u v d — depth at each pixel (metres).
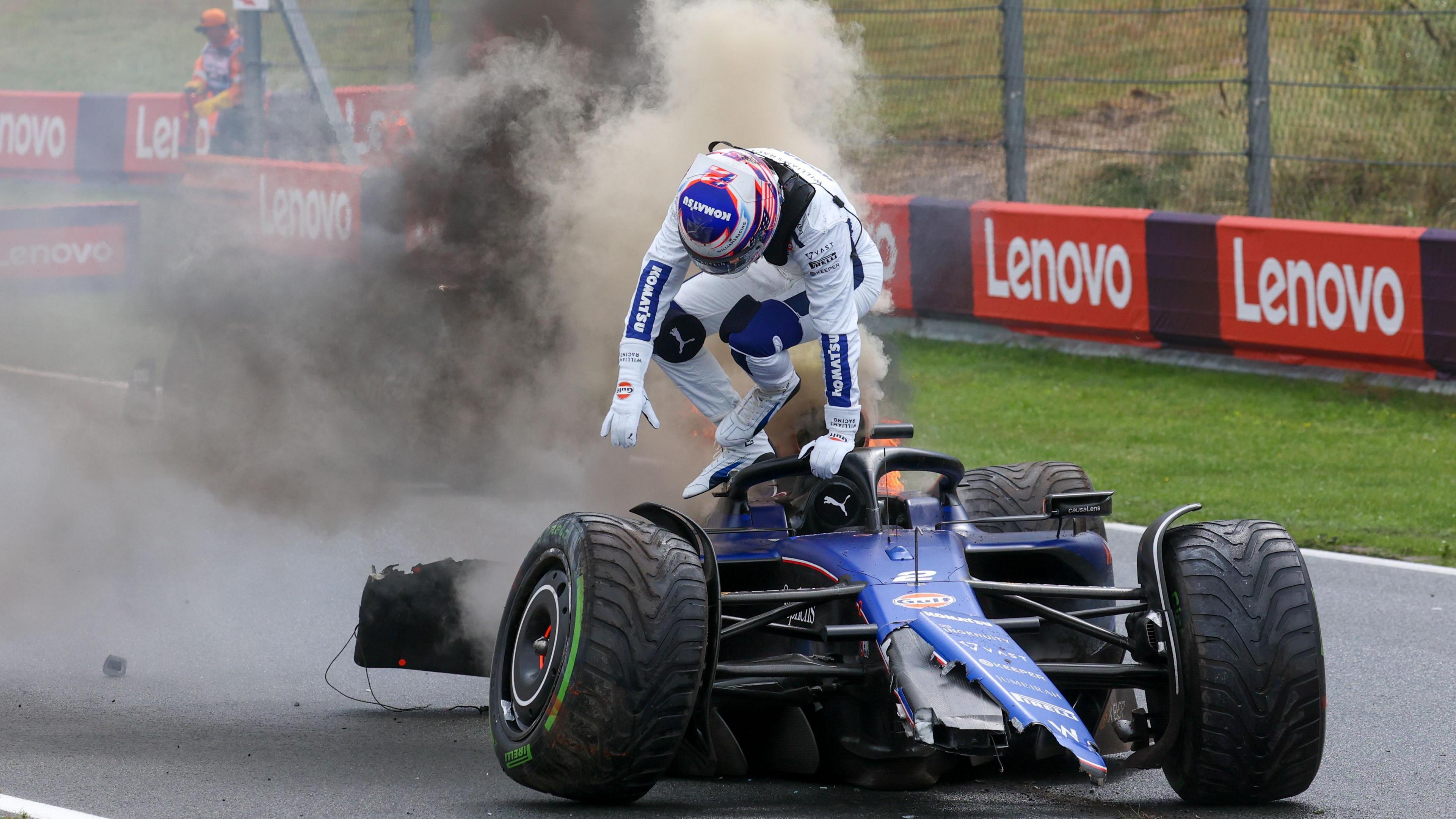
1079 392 50.09
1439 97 61.16
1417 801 18.30
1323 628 28.03
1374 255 46.28
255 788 18.16
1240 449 43.09
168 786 18.14
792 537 19.38
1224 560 17.03
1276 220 48.38
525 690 16.97
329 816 16.98
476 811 17.09
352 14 62.88
